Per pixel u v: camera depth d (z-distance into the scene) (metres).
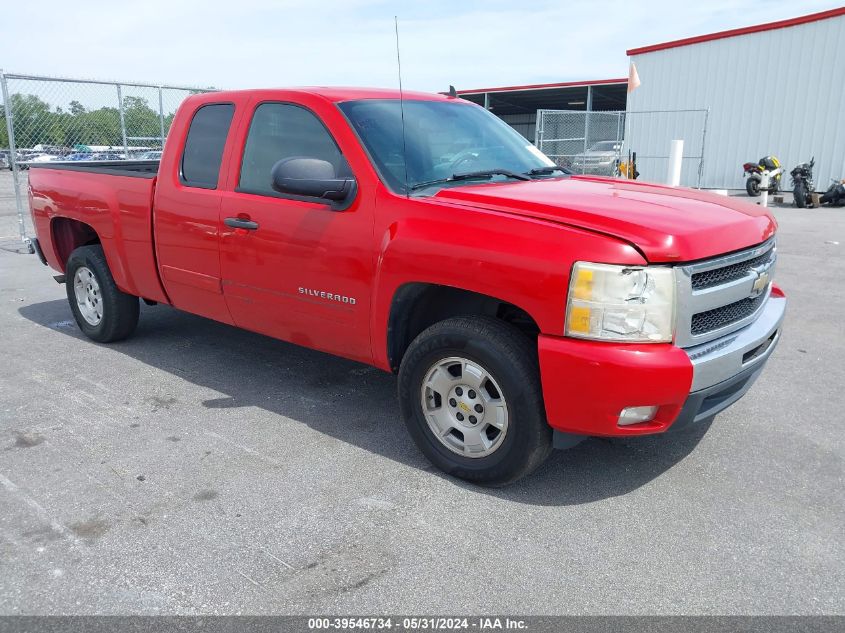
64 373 4.94
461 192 3.45
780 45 19.27
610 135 23.89
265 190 4.04
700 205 3.41
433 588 2.63
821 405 4.35
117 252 5.04
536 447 3.13
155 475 3.47
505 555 2.83
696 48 20.92
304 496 3.28
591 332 2.84
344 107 3.82
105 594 2.59
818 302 6.95
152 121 12.28
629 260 2.78
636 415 2.91
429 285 3.37
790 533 2.98
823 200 16.41
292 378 4.84
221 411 4.26
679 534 2.98
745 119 20.36
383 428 4.03
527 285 2.93
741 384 3.38
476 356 3.16
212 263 4.34
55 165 5.73
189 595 2.58
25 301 7.20
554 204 3.17
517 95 33.19
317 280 3.76
